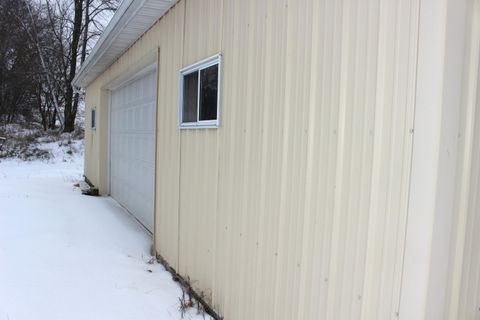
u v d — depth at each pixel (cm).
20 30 2375
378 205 180
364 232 187
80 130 2366
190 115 391
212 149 340
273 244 254
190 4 388
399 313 171
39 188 999
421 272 163
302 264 228
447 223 163
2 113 2438
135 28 539
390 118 175
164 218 462
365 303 187
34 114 2695
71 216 666
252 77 279
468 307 176
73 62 2366
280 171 247
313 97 220
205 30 355
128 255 488
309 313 222
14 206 712
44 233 541
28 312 318
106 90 957
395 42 172
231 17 309
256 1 275
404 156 169
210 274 340
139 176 668
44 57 2431
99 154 967
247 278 283
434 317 164
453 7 156
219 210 327
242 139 291
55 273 402
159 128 482
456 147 162
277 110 251
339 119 202
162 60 473
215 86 338
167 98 454
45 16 2503
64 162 1792
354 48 193
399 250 171
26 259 435
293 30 237
